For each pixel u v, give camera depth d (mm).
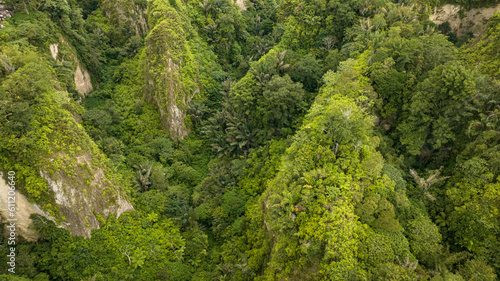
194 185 37438
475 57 35531
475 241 23422
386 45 33781
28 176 23500
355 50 39156
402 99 32062
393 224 21734
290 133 35594
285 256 21984
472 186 25312
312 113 31000
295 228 21828
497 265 22219
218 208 32594
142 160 36312
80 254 24641
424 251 22906
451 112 27922
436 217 26500
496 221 23219
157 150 39125
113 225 26781
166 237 29078
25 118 23500
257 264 26328
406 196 25766
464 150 27547
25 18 33969
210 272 28188
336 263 18859
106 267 25109
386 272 18688
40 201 24047
